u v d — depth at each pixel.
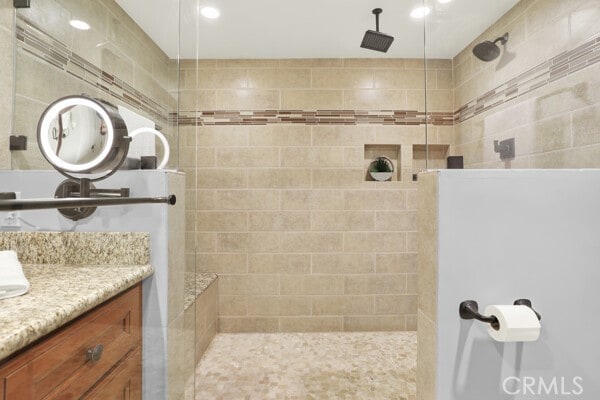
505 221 0.97
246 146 2.76
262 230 2.75
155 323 1.18
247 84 2.77
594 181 0.98
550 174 0.97
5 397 0.61
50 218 1.16
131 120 1.25
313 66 2.78
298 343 2.53
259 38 2.47
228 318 2.73
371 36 2.17
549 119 1.30
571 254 0.98
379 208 2.77
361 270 2.76
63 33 1.33
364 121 2.79
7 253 0.89
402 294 2.76
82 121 1.09
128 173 1.19
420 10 2.13
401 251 2.77
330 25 2.30
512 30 1.38
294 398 1.82
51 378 0.73
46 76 1.27
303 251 2.76
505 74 1.39
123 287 0.97
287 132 2.76
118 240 1.15
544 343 0.97
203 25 2.29
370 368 2.14
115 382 0.99
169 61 1.56
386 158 2.89
